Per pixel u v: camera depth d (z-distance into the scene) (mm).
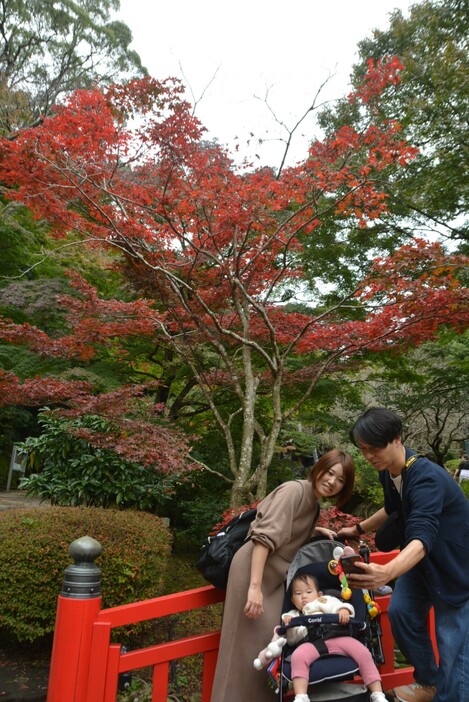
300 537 2406
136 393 5004
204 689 2498
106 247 5320
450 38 8695
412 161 8898
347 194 4754
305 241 8969
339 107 7922
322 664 2055
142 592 4145
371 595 2355
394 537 2299
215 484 8203
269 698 2268
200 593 2508
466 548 2014
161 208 4727
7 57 18078
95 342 5469
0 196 10961
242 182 4734
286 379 6230
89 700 2215
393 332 5035
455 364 9180
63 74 18750
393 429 2066
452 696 1917
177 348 5438
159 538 4453
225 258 5500
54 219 4902
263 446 4871
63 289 7930
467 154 8156
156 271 5246
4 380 4832
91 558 2346
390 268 4801
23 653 4109
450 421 13227
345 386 9039
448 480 2047
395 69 4945
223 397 8484
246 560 2338
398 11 9555
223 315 5938
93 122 4547
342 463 2379
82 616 2246
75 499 6078
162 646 2395
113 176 4938
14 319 8445
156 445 4699
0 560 3859
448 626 1981
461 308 4711
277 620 2289
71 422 6121
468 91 8156
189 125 4594
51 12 17781
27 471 11062
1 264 9805
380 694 1986
